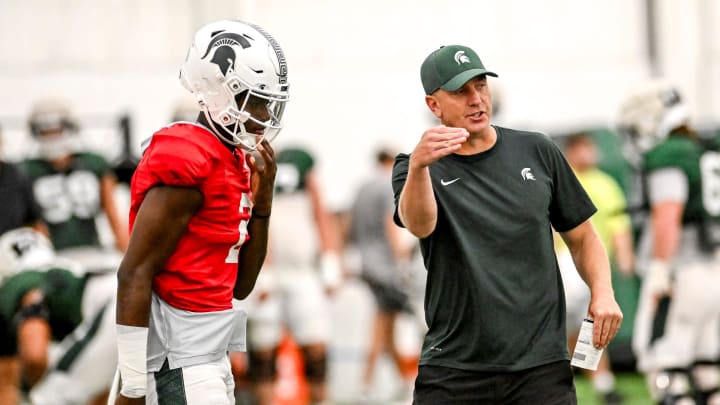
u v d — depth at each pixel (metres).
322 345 27.02
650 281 20.97
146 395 12.06
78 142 25.17
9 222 24.05
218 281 12.27
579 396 28.28
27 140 36.06
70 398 19.67
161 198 11.64
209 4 37.53
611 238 28.47
